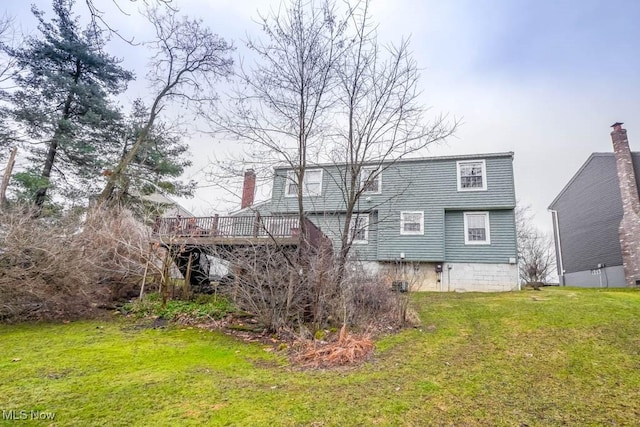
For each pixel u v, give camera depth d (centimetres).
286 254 739
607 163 1638
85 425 297
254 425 305
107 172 1378
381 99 849
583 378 425
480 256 1340
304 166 819
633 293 1059
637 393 378
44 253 745
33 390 373
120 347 562
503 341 586
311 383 417
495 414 333
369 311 735
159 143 1526
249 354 552
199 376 436
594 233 1730
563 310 769
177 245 932
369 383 416
